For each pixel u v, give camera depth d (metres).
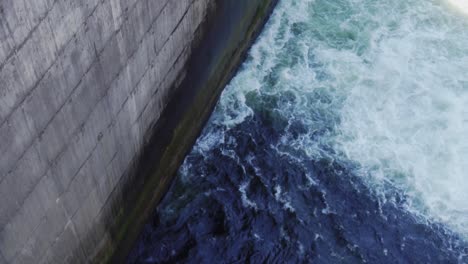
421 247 22.03
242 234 21.94
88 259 19.25
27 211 14.93
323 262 21.38
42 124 14.41
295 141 24.69
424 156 24.56
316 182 23.48
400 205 23.12
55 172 15.61
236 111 25.64
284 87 26.58
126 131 18.91
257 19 27.75
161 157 22.17
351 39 28.61
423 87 26.89
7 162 13.60
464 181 23.97
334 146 24.66
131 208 21.03
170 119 22.02
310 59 27.72
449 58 28.12
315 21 29.31
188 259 21.39
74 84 15.21
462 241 22.31
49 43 13.69
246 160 24.00
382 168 24.09
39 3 12.91
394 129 25.38
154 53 19.12
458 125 25.66
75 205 17.19
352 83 26.84
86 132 16.50
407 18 29.55
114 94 17.38
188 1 20.33
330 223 22.36
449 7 30.17
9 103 13.05
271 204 22.73
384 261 21.58
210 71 24.38
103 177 18.33
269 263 21.27
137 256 21.69
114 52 16.62
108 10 15.61
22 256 15.48
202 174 23.55
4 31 12.20
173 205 22.75
